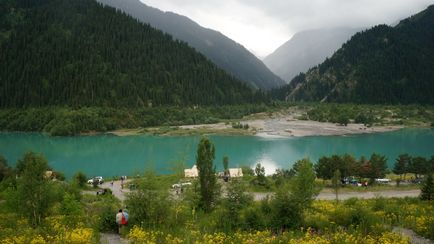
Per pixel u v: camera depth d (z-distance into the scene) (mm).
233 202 27531
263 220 25812
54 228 25172
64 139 166750
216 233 23094
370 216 26766
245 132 179375
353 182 73000
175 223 27609
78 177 74438
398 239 21812
